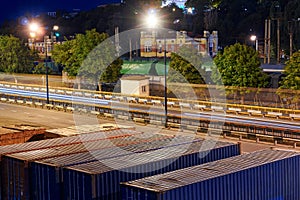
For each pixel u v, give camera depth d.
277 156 20.61
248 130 41.84
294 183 20.64
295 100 51.41
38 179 19.41
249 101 56.56
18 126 32.44
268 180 19.31
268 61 72.81
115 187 18.17
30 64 87.75
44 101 63.75
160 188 15.82
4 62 86.25
